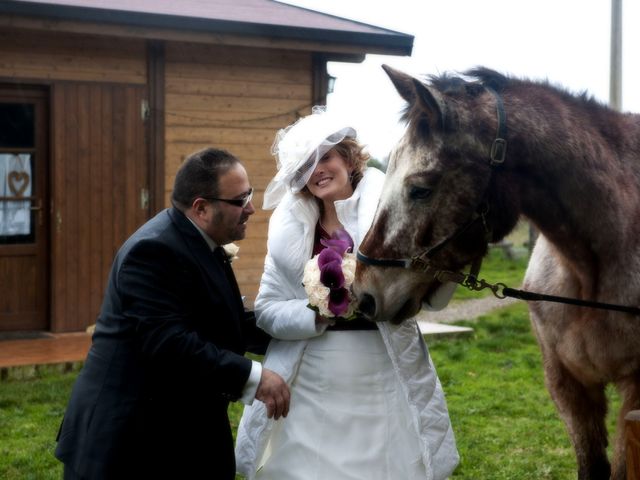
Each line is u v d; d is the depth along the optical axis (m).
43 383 6.85
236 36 8.49
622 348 3.35
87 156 8.59
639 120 3.54
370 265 3.05
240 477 4.76
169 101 8.86
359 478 3.17
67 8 7.75
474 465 5.09
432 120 2.99
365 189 3.29
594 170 3.19
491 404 6.35
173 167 8.91
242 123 9.17
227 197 2.93
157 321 2.81
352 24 9.32
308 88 9.41
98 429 2.82
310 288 3.06
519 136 3.12
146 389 2.85
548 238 3.34
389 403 3.23
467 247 3.07
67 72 8.48
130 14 7.98
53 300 8.52
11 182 8.48
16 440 5.49
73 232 8.56
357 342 3.24
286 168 3.17
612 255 3.25
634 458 2.46
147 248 2.86
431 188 3.00
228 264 3.12
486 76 3.31
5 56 8.25
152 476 2.86
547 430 5.74
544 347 3.81
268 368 3.29
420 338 3.31
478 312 10.59
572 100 3.38
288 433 3.27
